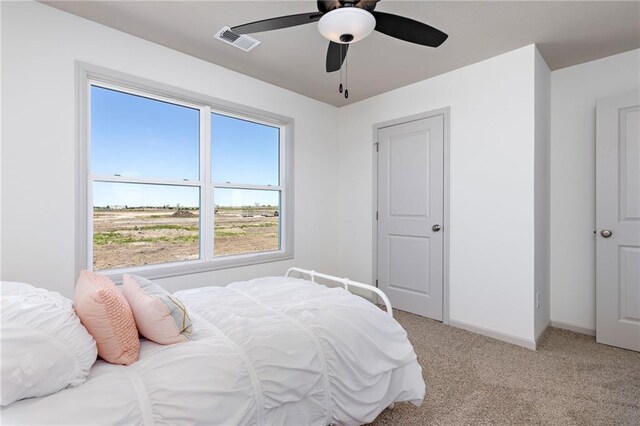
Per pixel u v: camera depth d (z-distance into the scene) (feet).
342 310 5.14
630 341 7.89
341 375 4.34
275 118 10.59
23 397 2.81
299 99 11.39
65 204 6.60
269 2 6.38
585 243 8.98
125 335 3.60
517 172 8.29
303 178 11.57
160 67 7.98
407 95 10.67
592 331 8.85
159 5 6.44
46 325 3.09
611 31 7.36
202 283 8.87
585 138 8.95
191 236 9.02
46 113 6.37
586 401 5.76
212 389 3.35
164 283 8.16
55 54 6.48
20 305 3.15
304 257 11.60
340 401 4.28
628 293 7.94
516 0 6.23
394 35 5.84
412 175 10.60
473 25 7.13
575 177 9.11
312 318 4.76
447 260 9.69
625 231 7.97
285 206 11.12
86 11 6.59
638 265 7.81
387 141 11.30
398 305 11.04
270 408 3.69
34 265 6.24
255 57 8.66
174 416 3.09
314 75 9.81
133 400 3.07
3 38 5.92
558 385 6.29
